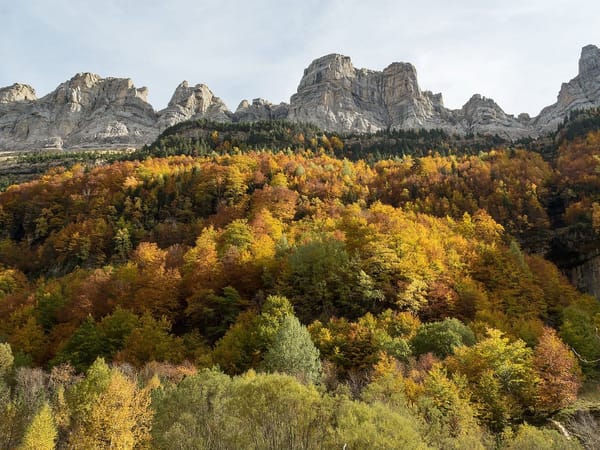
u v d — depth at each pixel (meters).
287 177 121.25
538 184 119.25
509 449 33.03
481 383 41.31
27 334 64.69
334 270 66.94
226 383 37.09
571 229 100.12
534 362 45.84
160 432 34.03
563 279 86.81
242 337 54.06
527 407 43.44
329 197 112.50
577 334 57.38
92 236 101.25
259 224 89.06
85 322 62.62
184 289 72.31
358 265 68.06
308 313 63.06
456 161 144.62
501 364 43.94
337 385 44.19
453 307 64.50
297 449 28.02
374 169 142.62
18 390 47.06
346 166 131.38
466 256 80.62
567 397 42.81
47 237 113.62
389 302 65.12
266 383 32.53
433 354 48.25
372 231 77.44
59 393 42.41
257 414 30.69
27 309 71.56
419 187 121.44
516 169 127.12
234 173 117.94
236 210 104.44
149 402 36.31
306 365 45.09
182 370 48.41
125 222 106.75
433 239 81.62
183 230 103.06
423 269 69.31
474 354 45.06
